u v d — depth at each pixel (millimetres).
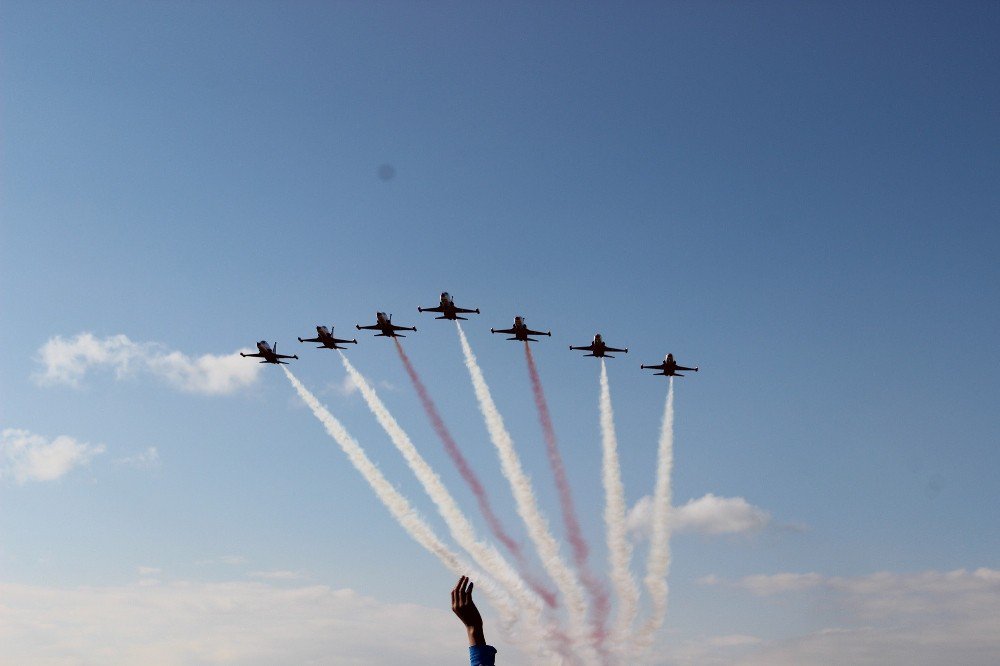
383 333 139875
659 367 141250
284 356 143000
